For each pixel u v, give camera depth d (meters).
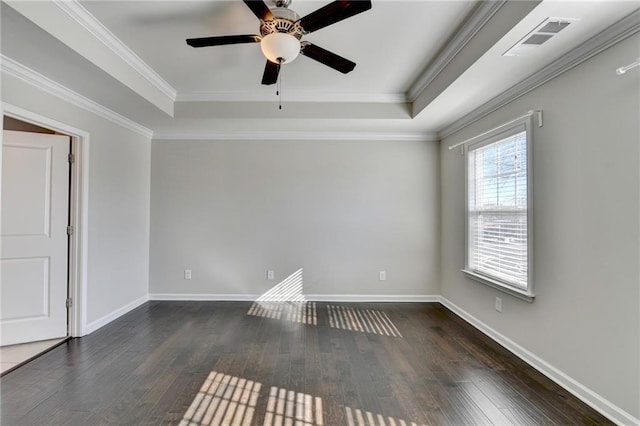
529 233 2.53
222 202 4.35
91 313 3.22
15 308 2.87
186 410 1.97
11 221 2.85
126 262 3.81
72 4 2.06
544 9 1.69
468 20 2.26
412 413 1.95
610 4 1.63
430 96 3.13
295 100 3.69
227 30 2.41
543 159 2.41
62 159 3.03
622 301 1.82
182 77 3.21
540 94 2.45
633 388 1.76
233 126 4.03
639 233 1.73
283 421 1.88
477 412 1.96
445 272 4.19
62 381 2.28
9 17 1.78
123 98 3.03
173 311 3.90
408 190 4.34
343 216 4.35
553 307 2.32
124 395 2.12
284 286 4.34
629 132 1.78
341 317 3.72
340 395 2.14
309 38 2.50
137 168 4.01
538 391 2.18
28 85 2.48
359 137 4.32
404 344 2.97
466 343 2.99
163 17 2.24
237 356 2.70
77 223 3.08
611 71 1.87
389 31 2.41
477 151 3.42
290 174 4.35
